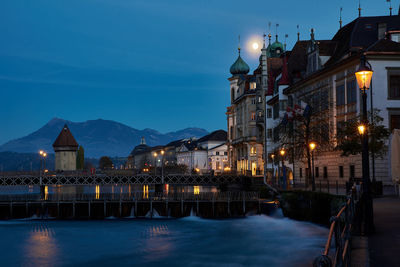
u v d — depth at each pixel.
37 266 36.34
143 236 50.78
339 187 51.62
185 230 54.72
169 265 33.38
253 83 109.88
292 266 29.12
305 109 50.97
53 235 53.84
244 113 113.31
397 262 12.88
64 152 190.75
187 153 188.38
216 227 56.25
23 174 90.19
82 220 70.12
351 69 49.75
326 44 63.78
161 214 71.69
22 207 74.44
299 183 67.06
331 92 54.81
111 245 45.25
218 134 183.38
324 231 38.72
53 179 88.06
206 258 34.97
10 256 40.62
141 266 34.22
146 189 132.12
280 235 41.69
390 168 32.50
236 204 67.00
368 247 15.12
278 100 75.31
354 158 48.38
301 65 74.69
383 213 24.27
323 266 6.64
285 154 58.06
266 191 64.69
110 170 128.75
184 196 71.25
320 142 53.72
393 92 46.47
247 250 36.25
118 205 72.88
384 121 46.03
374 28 56.44
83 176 88.38
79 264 36.50
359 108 47.75
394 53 46.00
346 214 12.20
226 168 130.38
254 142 106.19
